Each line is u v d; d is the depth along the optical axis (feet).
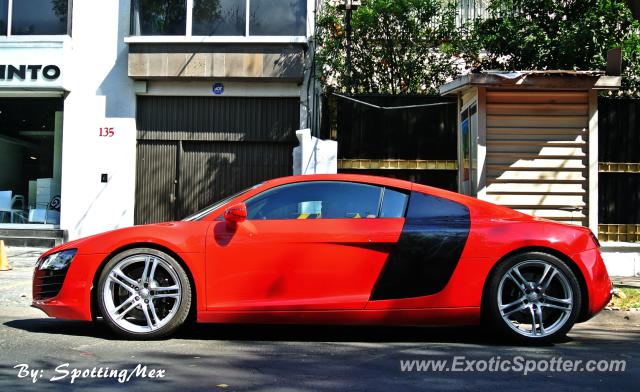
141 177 41.52
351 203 17.25
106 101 41.29
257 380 13.23
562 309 16.62
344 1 38.24
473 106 28.55
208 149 41.47
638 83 34.60
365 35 38.17
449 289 16.51
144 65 40.14
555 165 27.40
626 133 33.30
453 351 16.12
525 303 16.67
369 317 16.48
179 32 40.93
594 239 17.31
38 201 42.55
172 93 41.22
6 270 32.50
